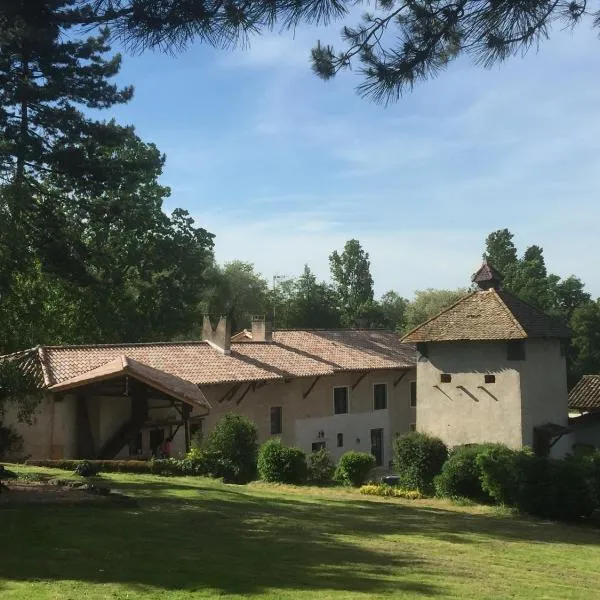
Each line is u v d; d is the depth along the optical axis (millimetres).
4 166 19328
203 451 26312
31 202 19719
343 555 11555
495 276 33688
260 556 10625
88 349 32188
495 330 30703
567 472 21062
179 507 15680
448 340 31547
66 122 20109
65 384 27047
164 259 47906
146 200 45875
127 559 9438
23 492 14875
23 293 28172
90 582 8031
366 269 80500
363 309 73125
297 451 26469
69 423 28125
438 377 32156
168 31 7758
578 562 13703
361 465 26484
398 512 19844
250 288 75500
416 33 8734
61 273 21547
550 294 69625
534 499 21422
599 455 21438
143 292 46312
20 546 9734
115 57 20859
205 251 50406
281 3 7738
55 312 41969
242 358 36875
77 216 22375
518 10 8180
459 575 10828
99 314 43625
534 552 14461
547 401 31719
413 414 46031
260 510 16969
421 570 10898
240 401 34469
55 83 19672
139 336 46906
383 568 10680
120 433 28578
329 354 42031
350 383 41344
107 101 20859
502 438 30281
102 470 24500
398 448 26172
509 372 30344
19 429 27453
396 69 8734
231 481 26219
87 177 20578
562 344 33375
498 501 22672
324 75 8984
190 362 34125
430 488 25328
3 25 11969
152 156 43562
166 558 9742
